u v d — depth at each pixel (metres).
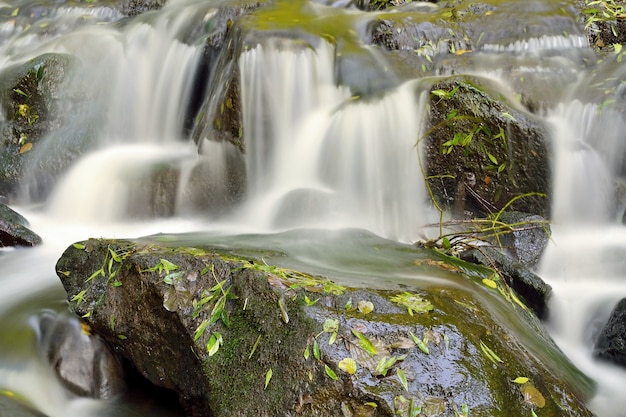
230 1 8.32
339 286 3.31
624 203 5.84
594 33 7.17
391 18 7.17
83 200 6.43
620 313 4.12
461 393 2.81
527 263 4.96
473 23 7.23
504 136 5.61
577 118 5.98
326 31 6.97
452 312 3.26
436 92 5.77
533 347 3.50
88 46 8.30
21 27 9.95
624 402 3.61
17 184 6.93
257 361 2.98
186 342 3.24
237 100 6.25
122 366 3.72
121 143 7.91
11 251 5.46
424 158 5.87
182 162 6.49
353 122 6.09
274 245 4.58
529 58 6.79
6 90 7.39
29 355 3.73
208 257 3.52
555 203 5.72
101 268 3.84
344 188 6.14
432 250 4.65
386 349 2.89
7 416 3.06
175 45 8.15
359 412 2.70
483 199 5.82
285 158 6.41
